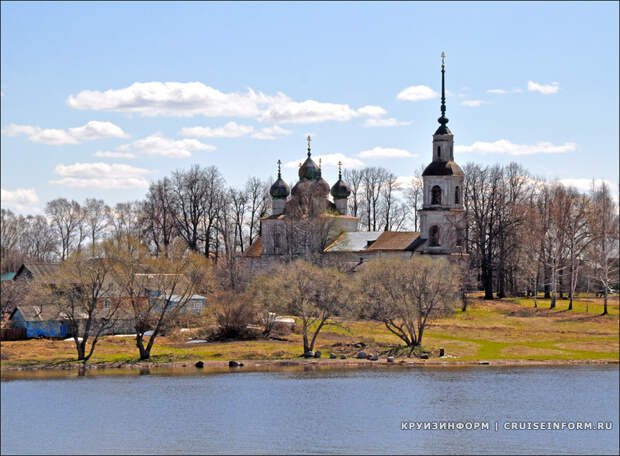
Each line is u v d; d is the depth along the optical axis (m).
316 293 124.50
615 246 175.62
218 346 128.12
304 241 161.25
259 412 89.00
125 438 79.75
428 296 126.38
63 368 111.94
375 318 131.12
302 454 74.44
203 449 76.00
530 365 116.75
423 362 118.31
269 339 134.75
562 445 79.75
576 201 163.00
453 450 77.75
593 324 145.12
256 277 146.12
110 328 124.75
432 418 86.81
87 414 87.94
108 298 119.56
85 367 112.69
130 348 125.50
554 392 97.81
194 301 142.75
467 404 91.50
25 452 75.31
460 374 109.56
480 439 80.12
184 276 120.69
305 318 123.50
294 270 125.81
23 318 133.50
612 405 91.06
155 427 82.50
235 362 115.12
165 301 121.19
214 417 86.81
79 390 98.62
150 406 90.75
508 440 81.06
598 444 79.62
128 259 116.19
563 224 161.12
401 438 81.12
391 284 126.38
